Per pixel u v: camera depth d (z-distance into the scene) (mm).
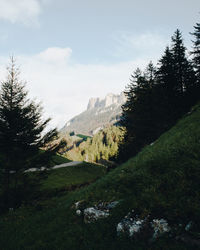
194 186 6582
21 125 13930
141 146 28047
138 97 28234
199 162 7762
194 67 26000
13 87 14500
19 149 13492
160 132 24531
